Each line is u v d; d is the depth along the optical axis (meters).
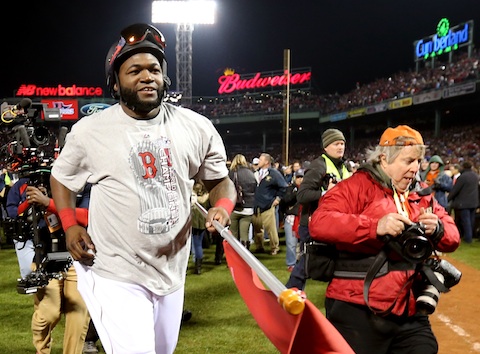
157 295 2.57
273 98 61.56
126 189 2.45
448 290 2.63
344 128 55.66
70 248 2.52
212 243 12.11
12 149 4.02
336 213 2.68
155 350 2.71
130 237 2.48
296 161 13.80
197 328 5.54
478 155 31.27
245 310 6.25
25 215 4.04
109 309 2.47
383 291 2.62
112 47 2.51
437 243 2.72
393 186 2.77
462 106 39.69
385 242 2.56
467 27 39.44
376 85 47.94
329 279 2.79
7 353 4.70
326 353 1.79
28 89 49.69
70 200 2.58
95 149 2.46
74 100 47.66
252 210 9.40
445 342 5.12
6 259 10.05
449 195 12.24
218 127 62.47
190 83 35.38
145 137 2.49
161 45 2.51
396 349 2.75
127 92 2.43
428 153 36.00
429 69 42.72
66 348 3.97
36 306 4.05
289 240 8.62
